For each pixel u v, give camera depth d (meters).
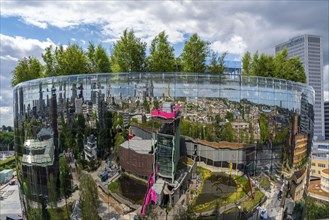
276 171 22.55
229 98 21.03
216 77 20.89
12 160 119.75
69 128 22.02
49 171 23.25
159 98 20.48
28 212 26.36
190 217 20.08
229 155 20.75
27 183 25.81
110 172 20.80
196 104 20.56
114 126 20.80
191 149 20.31
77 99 21.72
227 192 20.67
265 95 22.08
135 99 20.66
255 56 36.91
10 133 169.00
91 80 21.36
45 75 35.44
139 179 20.30
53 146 22.86
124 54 31.25
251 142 21.34
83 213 21.48
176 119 20.39
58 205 22.89
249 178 21.30
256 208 21.66
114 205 20.67
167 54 30.73
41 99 23.61
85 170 21.44
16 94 27.30
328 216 48.62
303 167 25.97
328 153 88.38
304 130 25.66
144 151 20.30
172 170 20.16
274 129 22.39
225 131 20.77
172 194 20.08
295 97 24.22
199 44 30.97
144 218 20.09
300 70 38.50
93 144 21.20
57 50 33.94
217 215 20.48
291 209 24.48
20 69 38.22
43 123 23.50
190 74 20.69
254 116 21.55
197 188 20.23
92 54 34.97
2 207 54.34
